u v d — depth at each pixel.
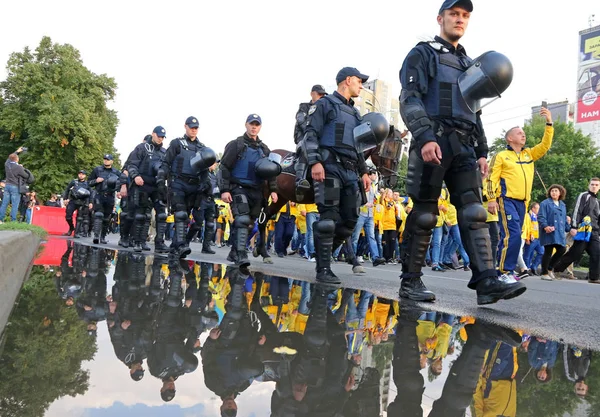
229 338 1.94
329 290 3.87
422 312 2.88
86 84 37.06
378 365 1.62
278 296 3.34
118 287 3.25
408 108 3.23
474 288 3.35
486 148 3.55
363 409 1.18
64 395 1.13
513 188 5.36
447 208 10.40
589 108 66.62
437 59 3.29
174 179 7.19
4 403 1.06
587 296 5.26
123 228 9.53
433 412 1.18
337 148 4.55
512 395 1.33
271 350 1.78
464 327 2.42
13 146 35.31
